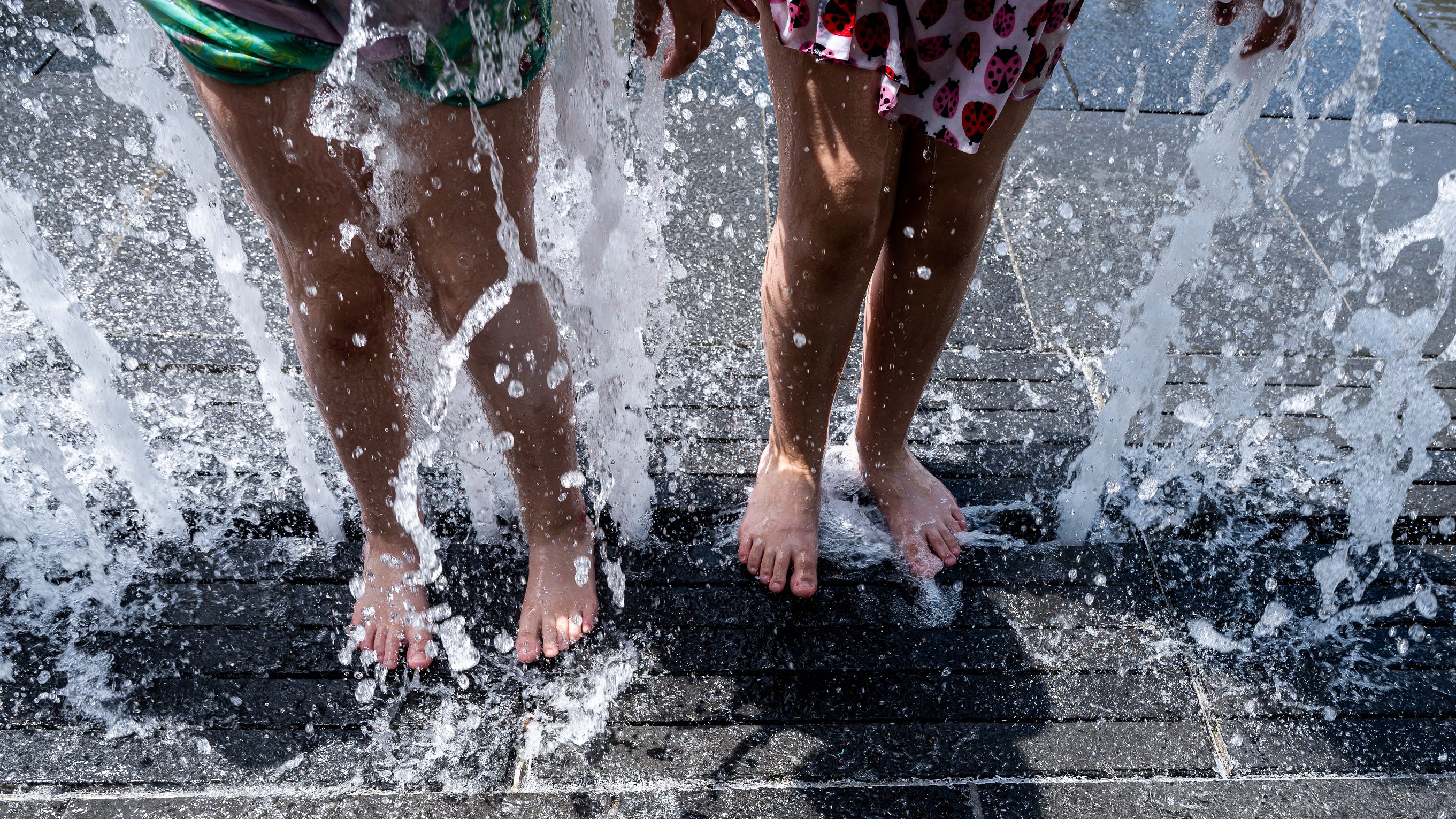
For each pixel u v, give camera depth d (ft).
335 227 4.05
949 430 6.82
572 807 4.81
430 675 5.34
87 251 7.72
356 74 3.57
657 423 6.79
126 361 6.94
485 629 5.58
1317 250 8.19
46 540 5.92
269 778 4.91
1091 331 7.57
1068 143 9.32
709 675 5.38
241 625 5.57
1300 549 6.13
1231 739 5.16
